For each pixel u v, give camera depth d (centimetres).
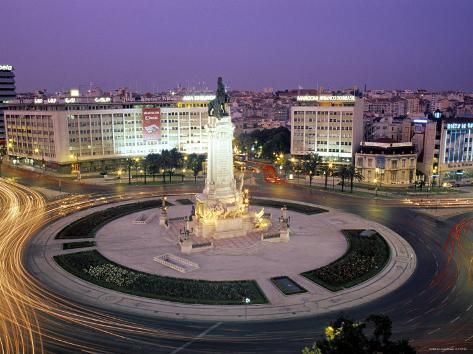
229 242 11588
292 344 6769
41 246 11212
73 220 13638
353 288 8856
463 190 19162
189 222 12462
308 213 14762
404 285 9019
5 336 6912
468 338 6956
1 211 14838
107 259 10306
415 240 11994
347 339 4709
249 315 7694
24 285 8819
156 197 17138
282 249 11144
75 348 6575
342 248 11262
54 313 7662
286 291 8612
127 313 7719
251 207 15500
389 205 16150
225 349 6619
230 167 12381
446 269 9900
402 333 7112
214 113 12050
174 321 7462
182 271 9606
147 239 11894
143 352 6494
